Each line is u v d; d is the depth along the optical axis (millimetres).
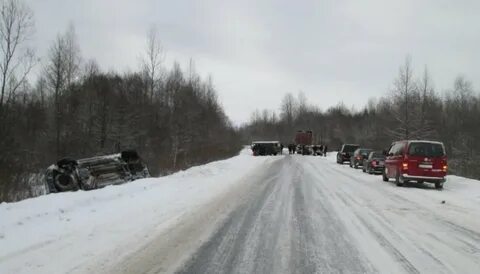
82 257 7082
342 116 104938
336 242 8383
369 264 6930
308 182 20734
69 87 44719
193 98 55531
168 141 45781
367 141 73000
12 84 31703
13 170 17594
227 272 6500
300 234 9062
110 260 6961
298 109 105438
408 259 7223
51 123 41500
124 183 17641
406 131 40000
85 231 8828
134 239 8328
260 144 59562
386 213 11773
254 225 9953
